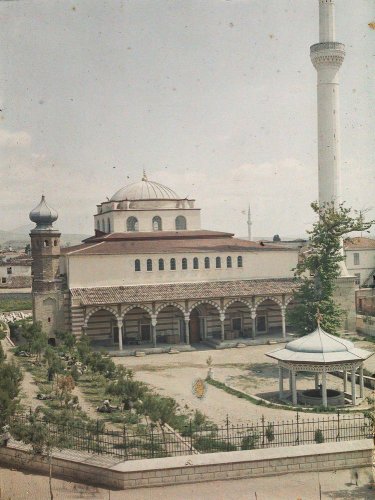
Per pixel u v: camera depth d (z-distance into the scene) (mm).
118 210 89562
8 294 115688
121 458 32750
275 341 78312
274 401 49312
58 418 37125
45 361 60469
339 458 33219
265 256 84000
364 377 54625
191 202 94875
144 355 72312
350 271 105500
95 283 76375
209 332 80938
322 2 77062
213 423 41844
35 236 74750
